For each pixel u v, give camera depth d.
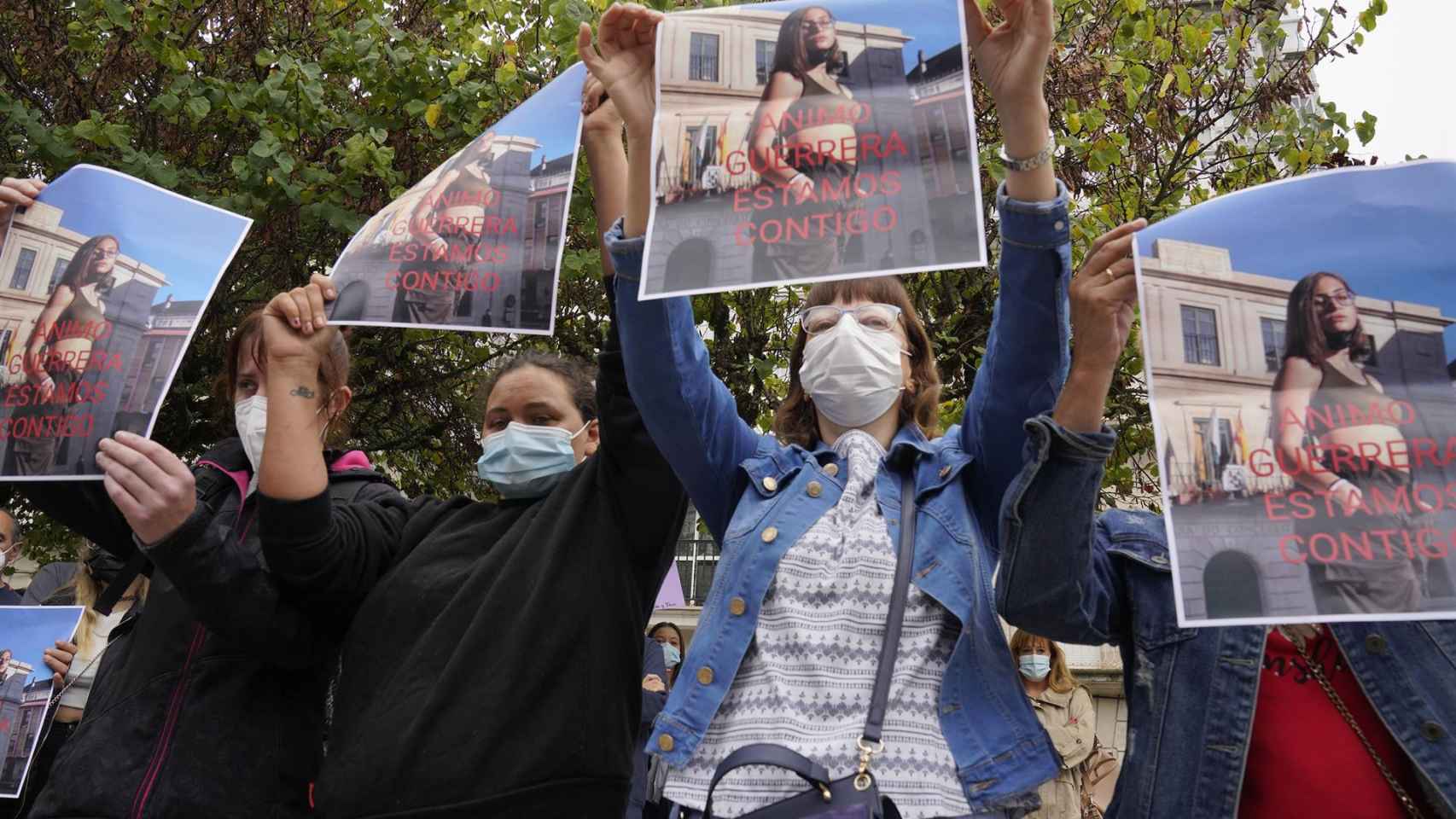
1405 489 1.83
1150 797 2.09
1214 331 1.96
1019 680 2.08
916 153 1.96
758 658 2.09
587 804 2.26
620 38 2.26
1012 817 1.99
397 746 2.25
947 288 6.45
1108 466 6.54
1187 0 6.83
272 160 5.84
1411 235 1.96
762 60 2.09
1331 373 1.90
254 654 2.49
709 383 2.41
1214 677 2.12
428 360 7.16
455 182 2.65
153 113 6.12
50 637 3.16
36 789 3.74
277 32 6.52
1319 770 2.01
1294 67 6.67
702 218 2.00
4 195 2.84
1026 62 1.99
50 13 6.15
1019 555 2.03
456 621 2.41
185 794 2.40
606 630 2.37
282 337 2.59
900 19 2.06
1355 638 2.05
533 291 2.54
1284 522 1.84
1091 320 2.03
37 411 2.66
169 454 2.45
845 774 1.92
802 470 2.32
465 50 6.38
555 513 2.52
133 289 2.74
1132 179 6.58
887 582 2.10
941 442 2.37
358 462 2.98
